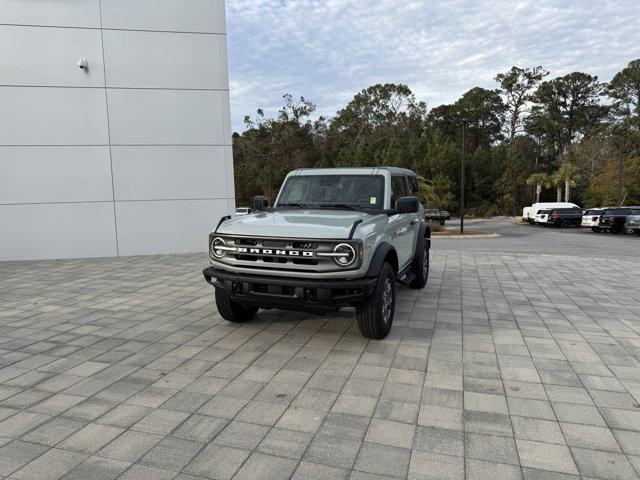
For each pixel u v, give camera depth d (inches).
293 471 109.9
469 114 2979.8
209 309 259.4
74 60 441.4
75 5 435.8
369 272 182.2
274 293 183.2
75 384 158.9
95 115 451.5
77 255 459.2
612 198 1715.1
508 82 2965.1
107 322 234.1
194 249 491.8
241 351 190.2
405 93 2977.4
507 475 108.5
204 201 489.7
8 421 133.4
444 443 121.8
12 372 169.5
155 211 476.1
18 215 442.3
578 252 616.7
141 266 407.2
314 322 230.2
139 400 146.6
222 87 481.7
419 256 299.6
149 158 469.4
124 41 451.5
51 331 219.5
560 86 2930.6
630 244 766.5
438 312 253.6
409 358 181.8
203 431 127.8
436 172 2153.1
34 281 342.3
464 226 1489.9
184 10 463.2
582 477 107.9
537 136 2935.5
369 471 109.9
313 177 244.1
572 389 154.7
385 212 215.8
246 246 186.1
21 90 431.8
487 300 284.0
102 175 458.9
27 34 428.8
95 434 126.2
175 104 471.5
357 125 2842.0
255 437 124.7
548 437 125.0
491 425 131.1
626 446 120.8
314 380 161.2
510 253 546.6
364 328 196.7
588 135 2591.0
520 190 2310.5
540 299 287.6
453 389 154.3
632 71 2640.3
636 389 154.9
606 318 242.5
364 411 139.0
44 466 111.8
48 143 442.9
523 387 156.0
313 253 175.0
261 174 2591.0
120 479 106.8
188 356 185.0
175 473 109.2
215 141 486.3
